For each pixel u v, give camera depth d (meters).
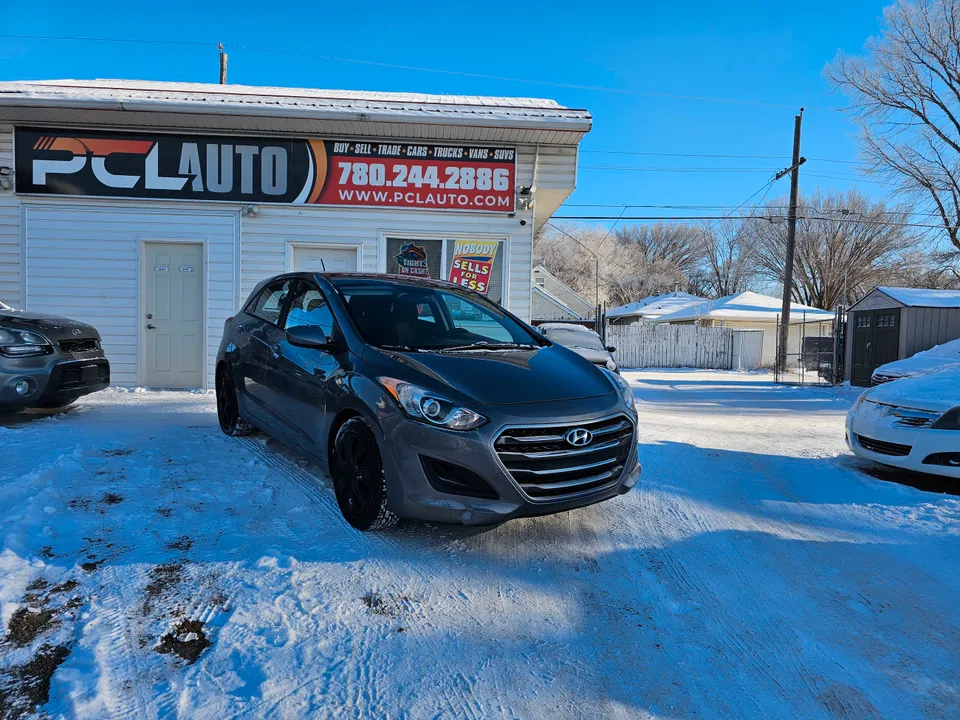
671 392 13.95
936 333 14.70
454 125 8.74
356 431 3.54
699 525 3.98
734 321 27.91
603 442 3.40
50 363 5.97
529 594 2.97
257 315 5.31
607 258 50.41
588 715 2.15
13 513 3.40
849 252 38.16
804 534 3.93
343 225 9.41
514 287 9.70
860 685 2.36
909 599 3.07
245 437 5.55
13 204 8.95
